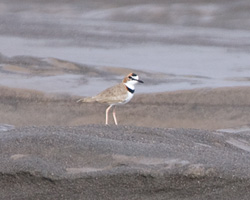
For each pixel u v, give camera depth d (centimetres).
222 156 924
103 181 846
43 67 1886
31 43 2233
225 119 1519
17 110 1540
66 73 1831
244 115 1539
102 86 1717
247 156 953
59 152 894
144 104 1588
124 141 947
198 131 1080
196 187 851
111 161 876
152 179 848
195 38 2388
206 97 1642
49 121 1495
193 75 1853
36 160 876
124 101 1270
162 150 912
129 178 847
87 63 1944
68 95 1633
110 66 1917
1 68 1855
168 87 1712
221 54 2144
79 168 864
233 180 855
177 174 852
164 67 1944
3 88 1653
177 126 1493
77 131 990
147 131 1028
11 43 2217
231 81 1788
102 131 1003
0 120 1480
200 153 927
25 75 1791
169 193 849
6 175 856
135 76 1270
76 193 845
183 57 2088
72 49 2153
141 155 891
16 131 989
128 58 2045
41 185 851
